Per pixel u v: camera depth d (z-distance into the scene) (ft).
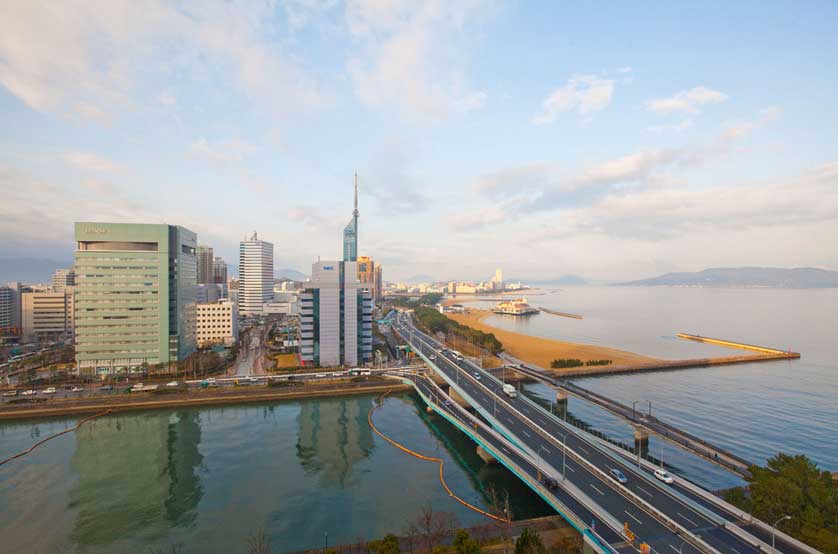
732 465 372.17
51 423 540.52
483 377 636.48
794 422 528.22
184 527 321.11
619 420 558.15
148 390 632.79
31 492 373.40
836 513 253.65
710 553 236.63
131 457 442.50
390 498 360.07
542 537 280.72
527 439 408.87
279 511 341.41
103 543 303.48
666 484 326.85
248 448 464.24
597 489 311.47
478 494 367.04
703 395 652.48
